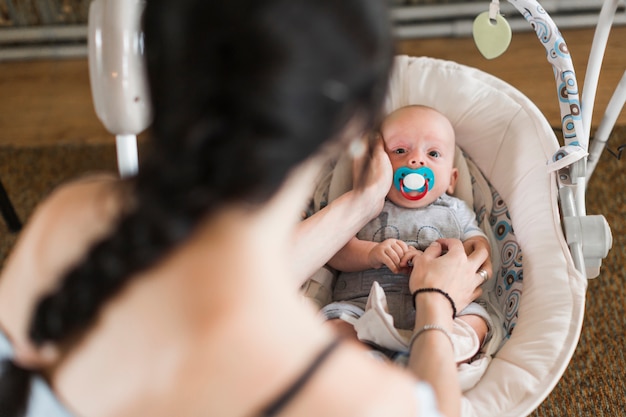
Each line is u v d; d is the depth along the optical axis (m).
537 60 2.31
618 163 2.03
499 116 1.53
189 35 0.46
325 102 0.47
